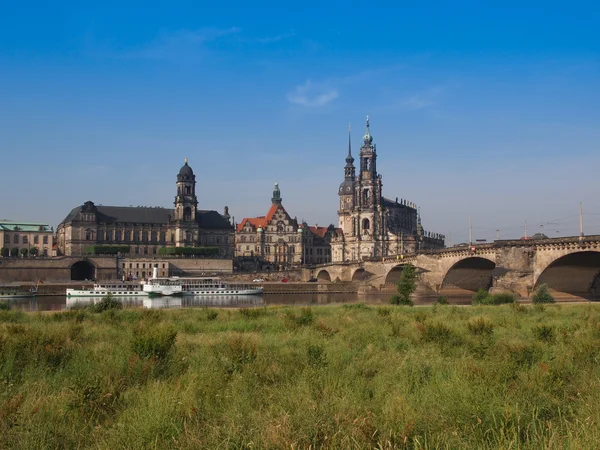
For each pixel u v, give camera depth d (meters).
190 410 16.89
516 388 19.23
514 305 71.69
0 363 24.72
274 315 61.47
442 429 15.35
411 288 109.94
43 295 165.38
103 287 169.12
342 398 18.02
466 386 18.91
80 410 17.55
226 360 26.09
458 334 37.25
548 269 113.75
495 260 125.62
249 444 14.24
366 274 193.12
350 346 32.69
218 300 154.25
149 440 14.89
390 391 19.98
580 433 14.38
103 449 14.57
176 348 29.44
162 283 171.25
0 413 16.80
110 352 29.12
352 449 14.06
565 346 30.11
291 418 15.57
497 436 14.62
